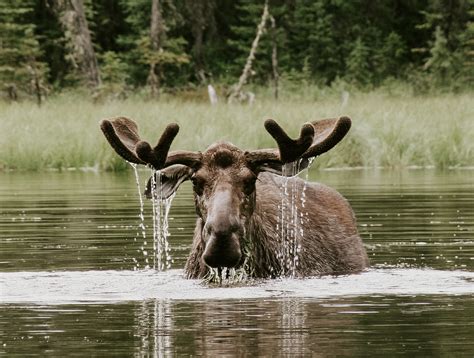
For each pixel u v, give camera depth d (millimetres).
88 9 105062
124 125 19875
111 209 31672
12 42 94000
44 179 45406
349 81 111125
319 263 20297
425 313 15648
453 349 13180
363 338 13891
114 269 20828
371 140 52781
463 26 113062
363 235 25375
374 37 117938
